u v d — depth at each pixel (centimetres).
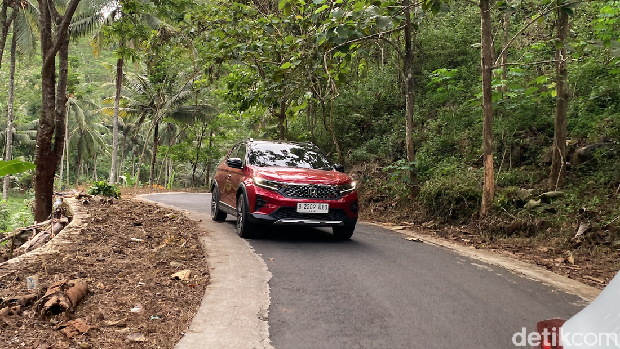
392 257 617
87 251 541
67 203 963
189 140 3559
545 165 1061
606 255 669
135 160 7256
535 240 766
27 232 861
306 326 350
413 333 342
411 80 1050
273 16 1127
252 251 612
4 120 4553
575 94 1166
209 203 1395
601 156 969
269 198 673
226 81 1341
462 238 818
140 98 3353
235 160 761
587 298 456
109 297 391
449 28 1510
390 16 785
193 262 533
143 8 1094
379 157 1411
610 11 900
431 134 1324
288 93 1112
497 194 916
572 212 830
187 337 322
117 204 1019
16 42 2662
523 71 998
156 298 398
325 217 684
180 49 1384
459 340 331
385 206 1140
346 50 759
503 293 461
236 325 348
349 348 312
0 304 342
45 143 959
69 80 3938
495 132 1121
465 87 1361
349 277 496
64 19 892
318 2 752
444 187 970
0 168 555
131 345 302
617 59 892
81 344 291
